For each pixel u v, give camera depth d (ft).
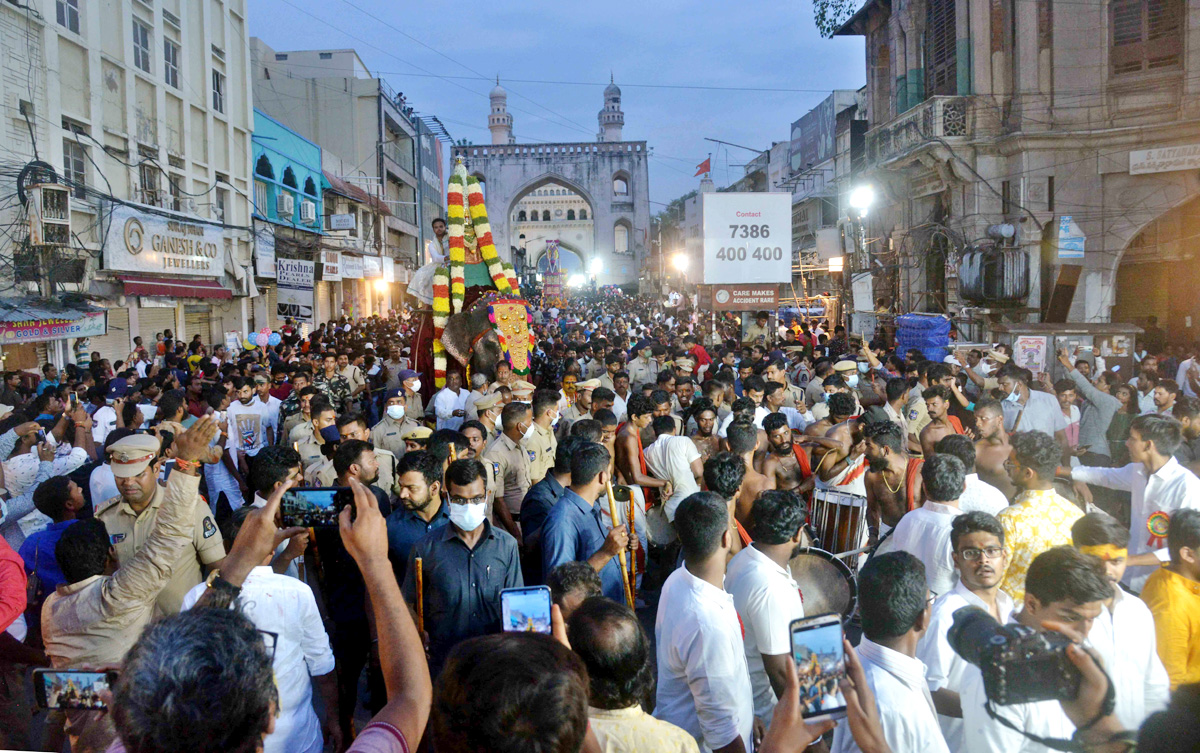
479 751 4.91
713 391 25.76
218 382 30.17
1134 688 9.50
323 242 97.30
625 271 231.71
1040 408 25.44
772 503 11.19
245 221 71.87
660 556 21.22
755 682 11.18
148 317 57.21
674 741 7.59
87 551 10.67
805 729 6.93
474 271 40.98
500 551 13.00
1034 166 54.44
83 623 10.48
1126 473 16.15
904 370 35.29
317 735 11.14
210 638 4.88
